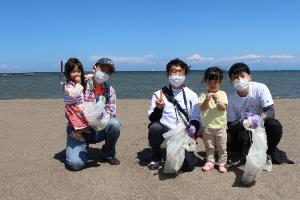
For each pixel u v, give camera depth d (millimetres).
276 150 3115
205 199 2258
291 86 19219
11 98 12492
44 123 5590
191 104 3047
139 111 7457
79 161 2898
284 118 5891
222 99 2844
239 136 3152
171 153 2629
